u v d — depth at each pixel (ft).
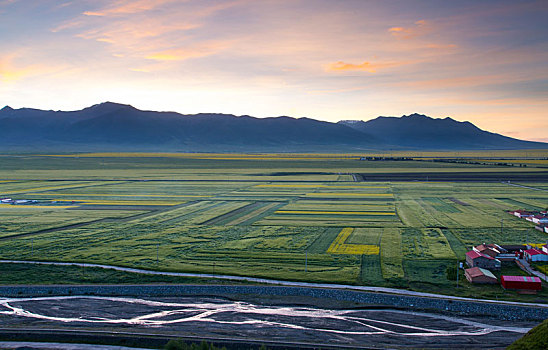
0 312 200.85
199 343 168.14
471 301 206.69
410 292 221.66
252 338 173.68
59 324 187.83
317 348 164.76
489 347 168.55
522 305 202.69
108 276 245.65
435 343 171.83
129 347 167.94
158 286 228.22
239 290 224.53
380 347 166.50
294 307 206.28
